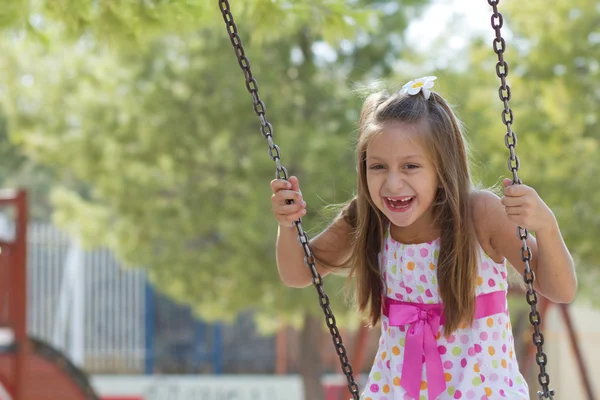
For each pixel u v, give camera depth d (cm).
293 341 1711
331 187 896
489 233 286
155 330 1694
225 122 948
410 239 296
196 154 969
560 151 896
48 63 1027
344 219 321
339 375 1561
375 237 304
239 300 1001
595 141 917
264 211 910
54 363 960
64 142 1010
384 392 294
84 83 1015
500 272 291
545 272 271
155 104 962
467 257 283
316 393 1122
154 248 1036
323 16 512
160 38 975
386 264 300
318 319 1124
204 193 976
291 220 299
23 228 903
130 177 991
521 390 282
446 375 285
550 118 903
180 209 987
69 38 523
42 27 662
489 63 954
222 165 982
